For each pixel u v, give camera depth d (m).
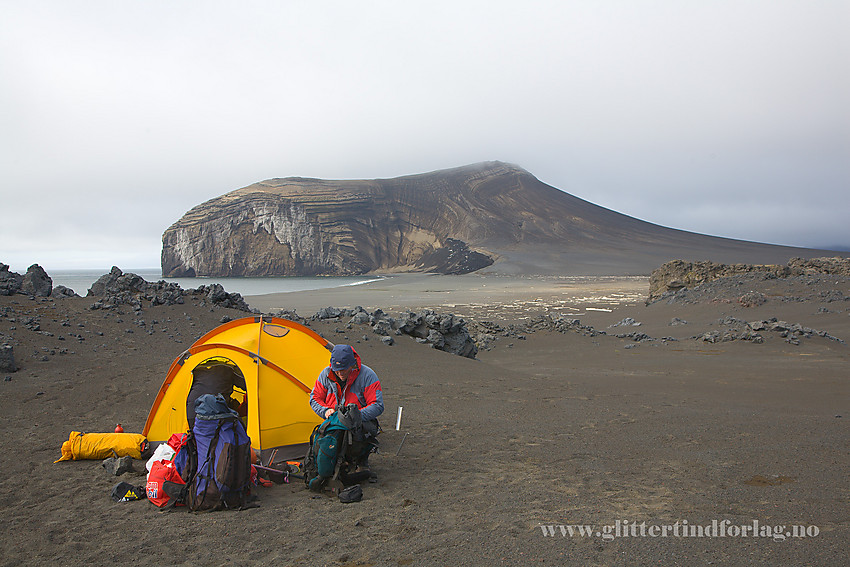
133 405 8.48
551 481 5.61
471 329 22.97
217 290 17.12
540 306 47.72
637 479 5.62
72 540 4.31
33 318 12.71
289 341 6.94
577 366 16.00
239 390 6.86
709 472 5.82
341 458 5.38
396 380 11.41
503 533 4.22
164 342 12.84
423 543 4.10
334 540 4.23
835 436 7.38
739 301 30.22
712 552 3.77
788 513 4.51
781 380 12.88
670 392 11.22
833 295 28.80
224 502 4.91
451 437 7.47
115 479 5.76
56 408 8.21
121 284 16.75
